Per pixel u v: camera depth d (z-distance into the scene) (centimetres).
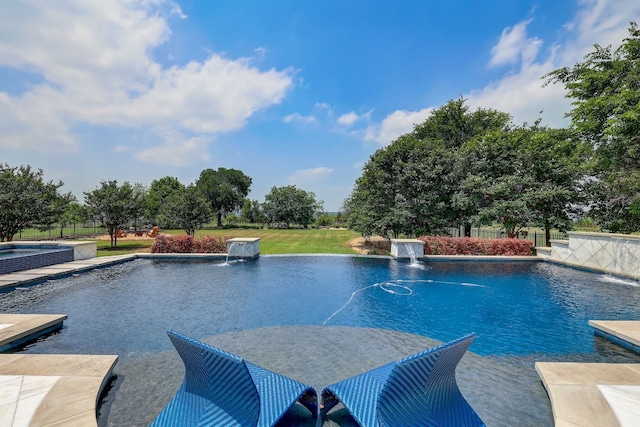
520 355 530
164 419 304
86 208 1930
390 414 260
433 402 292
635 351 539
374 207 2052
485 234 2497
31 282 1002
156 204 3759
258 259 1513
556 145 1476
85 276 1138
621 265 1147
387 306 806
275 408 298
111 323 670
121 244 2227
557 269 1319
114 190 1975
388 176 1994
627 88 1126
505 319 714
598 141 1293
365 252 1822
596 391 371
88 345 556
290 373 462
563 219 1658
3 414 315
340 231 3781
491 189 1727
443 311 769
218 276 1146
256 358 513
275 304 816
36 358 447
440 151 1969
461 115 2808
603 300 866
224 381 277
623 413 328
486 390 416
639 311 773
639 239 1077
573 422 315
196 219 2291
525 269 1316
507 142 1877
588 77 1222
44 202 1759
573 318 721
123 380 435
